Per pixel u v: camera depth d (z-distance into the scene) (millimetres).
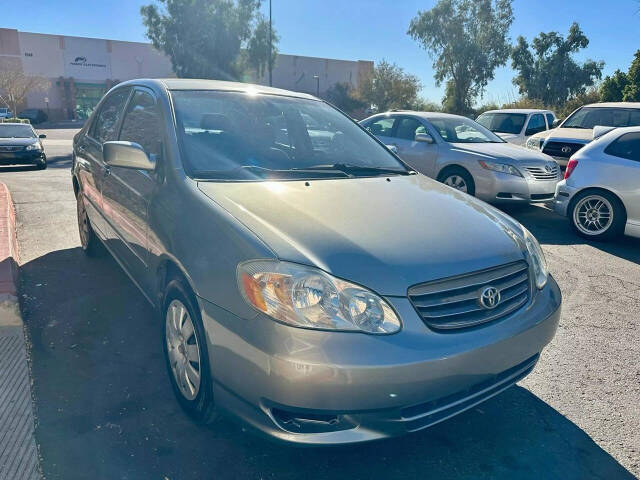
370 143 3658
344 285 1930
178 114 2965
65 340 3246
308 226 2182
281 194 2514
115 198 3379
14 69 43000
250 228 2133
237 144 2969
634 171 5953
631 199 5984
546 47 51250
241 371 1995
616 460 2371
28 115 43344
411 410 2000
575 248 6055
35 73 46844
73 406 2564
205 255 2176
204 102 3156
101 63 49656
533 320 2303
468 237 2340
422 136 8234
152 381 2826
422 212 2535
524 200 7309
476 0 39188
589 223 6406
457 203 2799
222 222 2207
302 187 2664
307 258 1985
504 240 2434
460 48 39688
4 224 5344
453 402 2088
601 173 6223
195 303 2262
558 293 2598
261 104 3371
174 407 2596
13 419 2438
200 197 2414
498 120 13164
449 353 1957
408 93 45781
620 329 3811
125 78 50938
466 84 41094
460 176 7777
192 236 2293
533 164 7355
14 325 3412
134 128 3385
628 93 29891
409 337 1927
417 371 1901
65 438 2322
